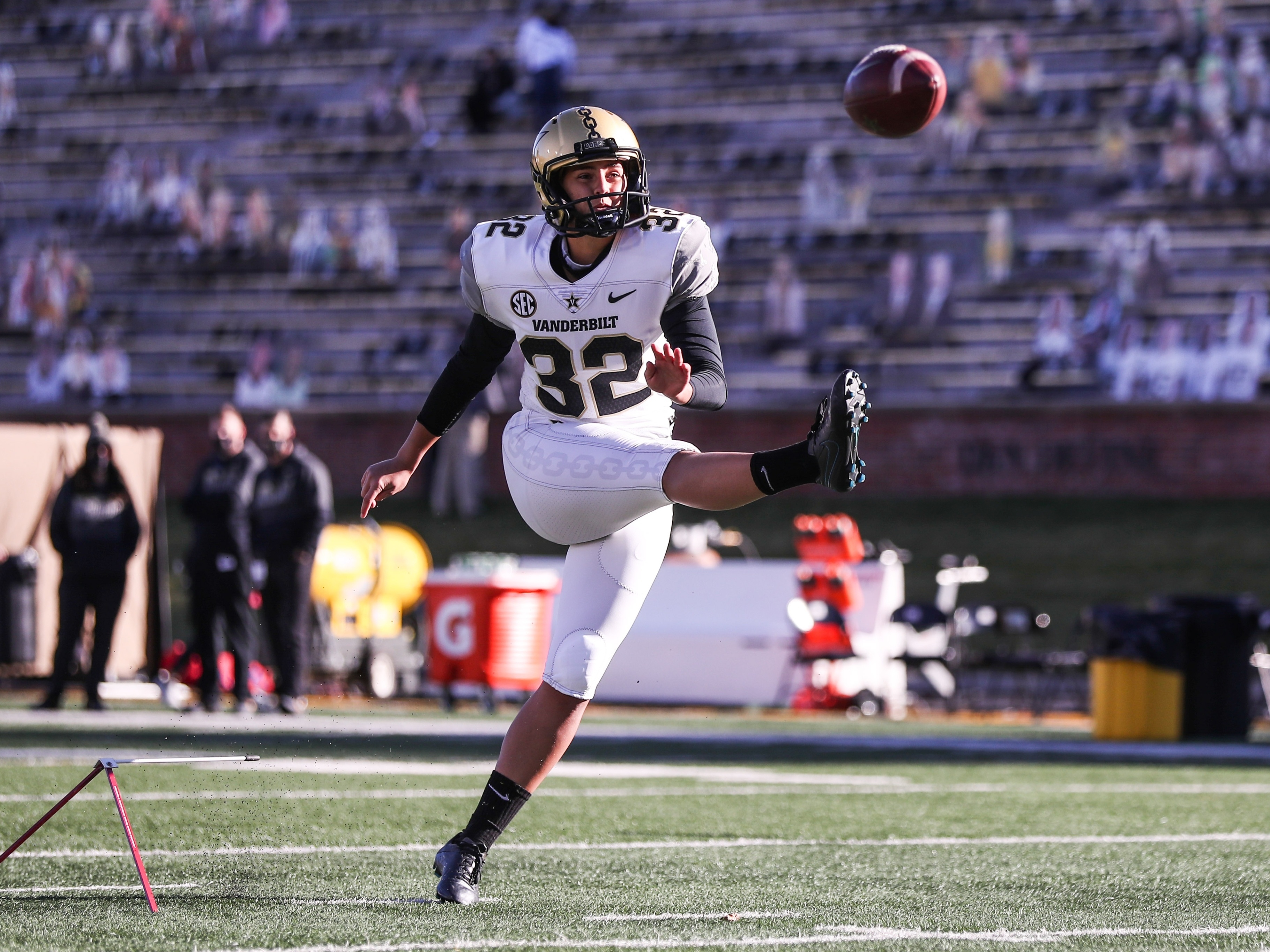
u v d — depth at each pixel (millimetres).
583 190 14203
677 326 14594
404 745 33312
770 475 13320
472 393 15570
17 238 98312
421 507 75125
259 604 44250
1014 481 72375
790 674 51312
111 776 13891
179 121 104688
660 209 14812
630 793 25219
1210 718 43562
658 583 53031
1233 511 68438
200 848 18188
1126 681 42125
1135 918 14141
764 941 12664
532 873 16594
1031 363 76125
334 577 50531
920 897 15289
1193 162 83312
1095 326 76188
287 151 100250
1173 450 70875
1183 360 73812
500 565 51469
